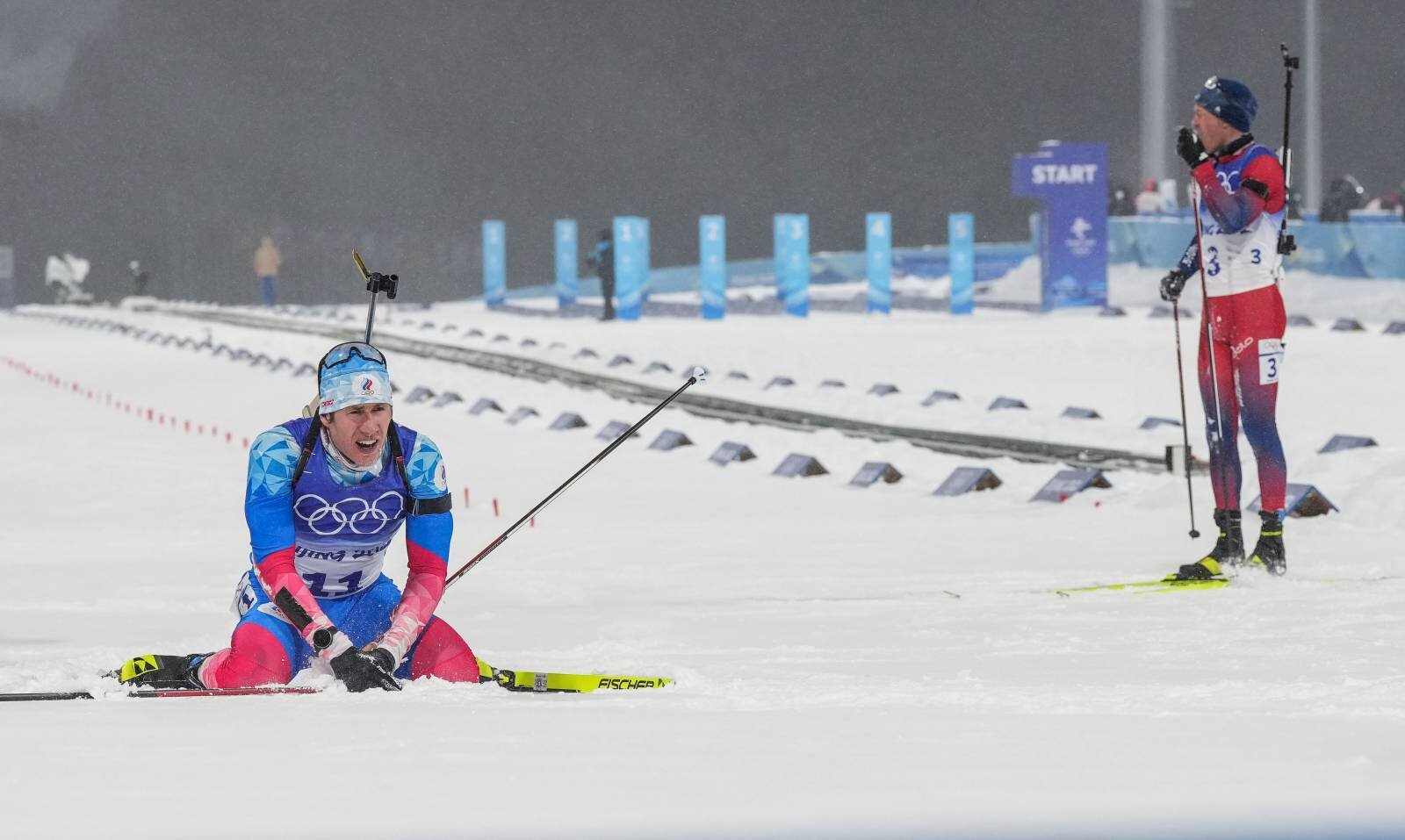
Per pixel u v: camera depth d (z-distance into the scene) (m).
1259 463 26.91
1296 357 82.62
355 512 17.83
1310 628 20.88
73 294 198.12
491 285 168.50
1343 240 125.25
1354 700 15.17
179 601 29.16
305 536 17.95
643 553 35.19
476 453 58.69
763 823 9.48
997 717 13.92
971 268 134.00
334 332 131.12
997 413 62.88
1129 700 15.42
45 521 44.03
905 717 13.94
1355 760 11.30
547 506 45.22
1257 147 26.73
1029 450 52.72
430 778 10.85
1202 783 10.53
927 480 49.00
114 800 10.05
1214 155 27.14
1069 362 87.75
